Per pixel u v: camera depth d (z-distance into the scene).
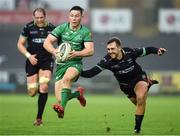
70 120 44.19
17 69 114.19
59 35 34.69
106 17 114.69
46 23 39.62
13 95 102.69
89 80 108.31
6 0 115.12
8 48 115.31
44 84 38.84
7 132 34.19
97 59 112.94
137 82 33.72
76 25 34.28
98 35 114.62
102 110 58.41
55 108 32.34
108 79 108.31
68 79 33.69
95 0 115.00
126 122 42.34
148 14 115.56
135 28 115.38
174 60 114.81
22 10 115.00
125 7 115.31
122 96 101.44
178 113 54.91
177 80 109.50
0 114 51.16
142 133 33.91
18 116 48.56
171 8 115.25
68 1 114.12
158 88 109.19
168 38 115.31
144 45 115.38
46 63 39.34
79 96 35.28
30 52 39.69
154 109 61.78
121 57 33.25
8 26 115.25
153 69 114.38
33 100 81.25
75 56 33.31
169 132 34.91
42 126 38.47
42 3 114.50
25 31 39.62
